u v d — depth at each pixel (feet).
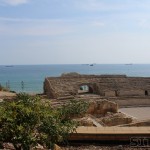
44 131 55.26
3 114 52.85
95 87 226.58
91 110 170.91
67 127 59.52
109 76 234.58
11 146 66.54
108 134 73.51
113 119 144.66
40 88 438.81
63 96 205.46
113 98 210.59
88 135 73.46
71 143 73.10
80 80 226.99
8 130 52.80
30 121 54.13
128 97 215.10
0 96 181.88
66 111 62.54
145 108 204.54
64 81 222.89
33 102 58.49
